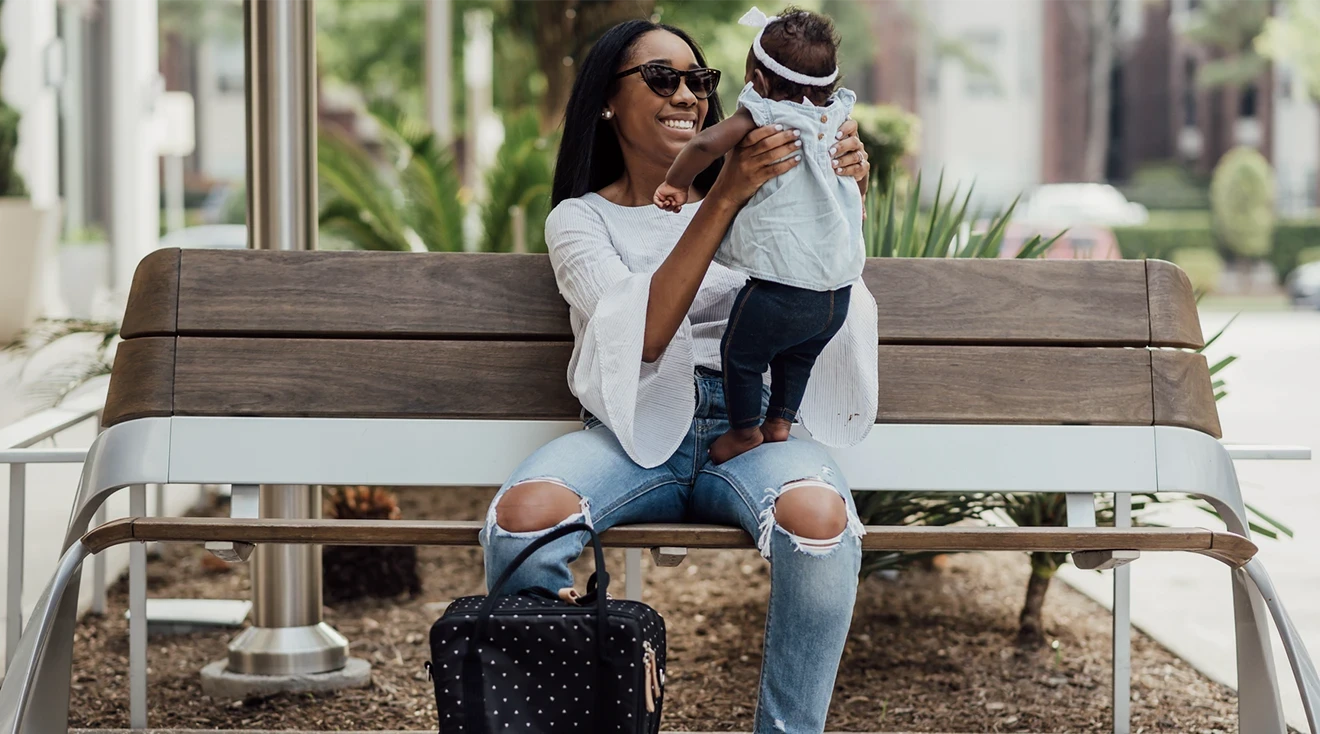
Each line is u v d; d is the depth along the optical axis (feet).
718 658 13.34
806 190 8.53
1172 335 10.03
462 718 7.36
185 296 9.75
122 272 37.22
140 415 9.59
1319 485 26.30
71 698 11.86
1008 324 9.97
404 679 12.62
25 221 30.37
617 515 8.76
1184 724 11.45
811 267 8.48
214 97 133.80
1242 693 9.46
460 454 9.57
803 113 8.48
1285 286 107.86
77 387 17.63
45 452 10.17
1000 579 17.33
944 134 139.33
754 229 8.55
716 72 9.62
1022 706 11.94
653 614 7.91
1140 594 17.24
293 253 9.82
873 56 134.00
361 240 23.79
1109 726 11.41
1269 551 19.94
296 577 12.17
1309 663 8.54
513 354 9.80
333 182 23.16
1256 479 27.04
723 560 18.07
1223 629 15.24
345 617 15.20
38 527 17.85
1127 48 141.79
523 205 23.72
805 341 8.80
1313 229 107.86
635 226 9.61
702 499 8.98
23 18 39.45
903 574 17.02
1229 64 136.05
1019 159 139.64
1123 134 142.41
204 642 14.14
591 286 9.02
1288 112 135.85
